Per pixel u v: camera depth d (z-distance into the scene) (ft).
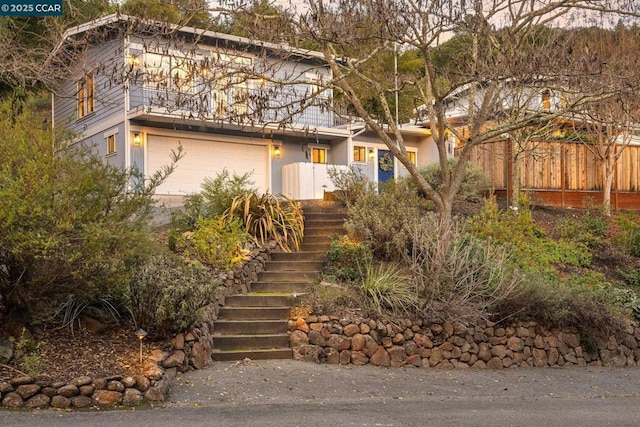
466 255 36.32
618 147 66.03
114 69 37.91
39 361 24.35
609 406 27.22
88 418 21.58
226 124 61.98
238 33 45.62
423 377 31.12
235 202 44.09
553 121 58.34
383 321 33.42
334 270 39.68
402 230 40.70
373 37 36.42
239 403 24.58
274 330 33.14
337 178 54.44
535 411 25.52
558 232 52.08
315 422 22.21
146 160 60.75
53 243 23.38
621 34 46.44
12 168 25.08
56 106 73.05
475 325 34.88
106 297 28.96
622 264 49.21
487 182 60.49
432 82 38.45
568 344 37.01
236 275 36.99
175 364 27.25
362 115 40.52
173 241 37.96
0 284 25.61
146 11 38.11
